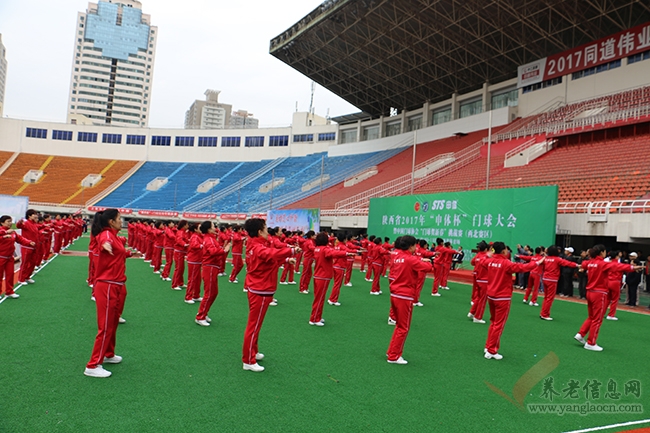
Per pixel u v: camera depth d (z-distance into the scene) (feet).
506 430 13.70
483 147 100.32
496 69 114.93
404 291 19.77
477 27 100.83
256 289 17.72
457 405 15.48
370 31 110.83
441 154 110.83
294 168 171.83
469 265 60.95
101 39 384.47
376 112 158.81
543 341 26.00
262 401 14.75
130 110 393.70
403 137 141.90
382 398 15.69
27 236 35.60
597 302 24.35
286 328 25.77
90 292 33.73
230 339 22.38
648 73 83.30
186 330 23.75
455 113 128.57
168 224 44.65
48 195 166.09
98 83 384.06
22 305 27.68
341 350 21.62
